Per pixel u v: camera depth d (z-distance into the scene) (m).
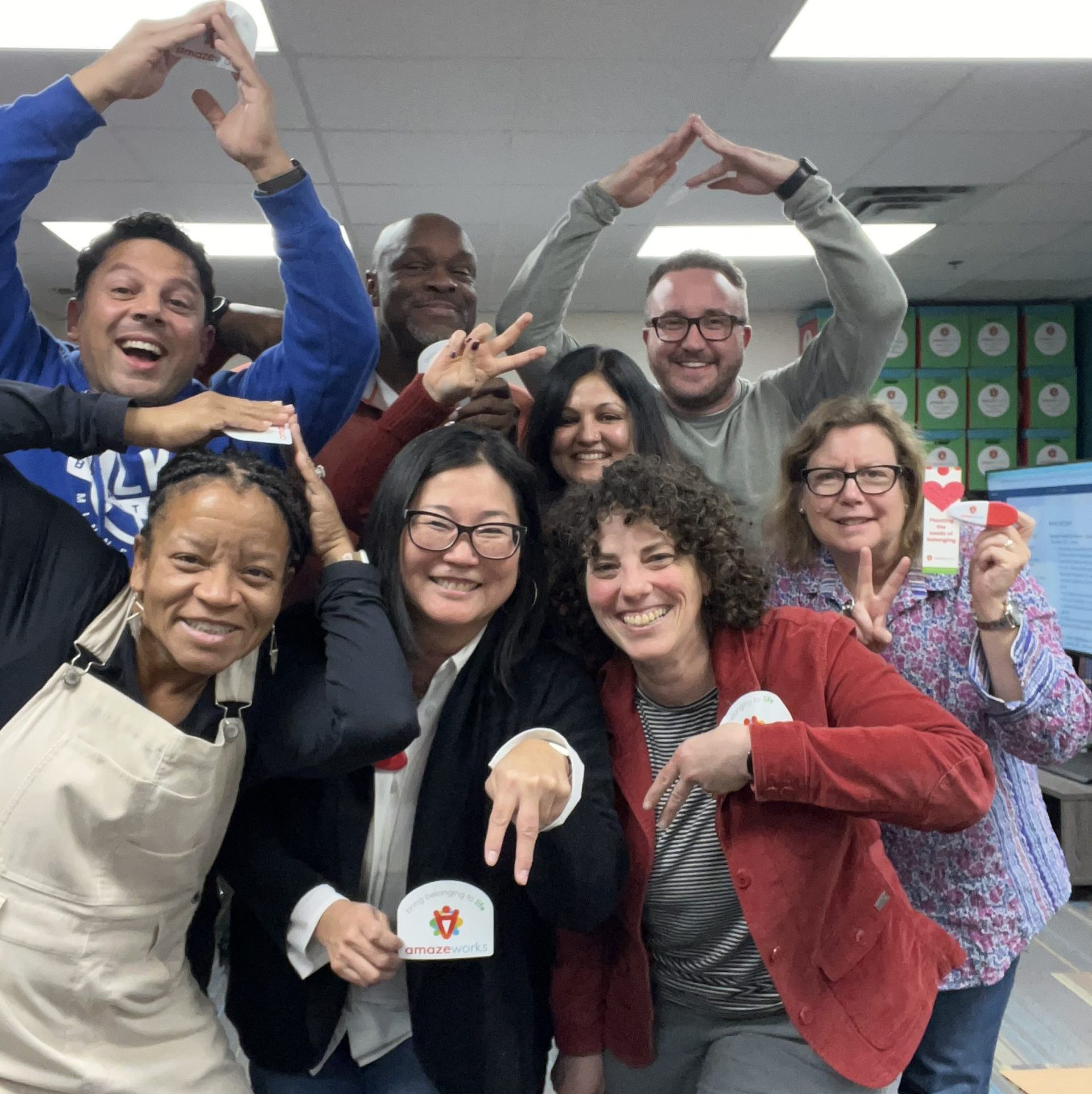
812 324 5.89
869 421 1.55
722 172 2.02
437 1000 1.18
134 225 1.37
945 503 1.35
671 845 1.23
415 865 1.19
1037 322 5.56
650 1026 1.26
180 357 1.39
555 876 1.12
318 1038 1.19
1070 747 1.37
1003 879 1.48
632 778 1.23
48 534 1.04
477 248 4.63
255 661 1.07
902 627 1.51
